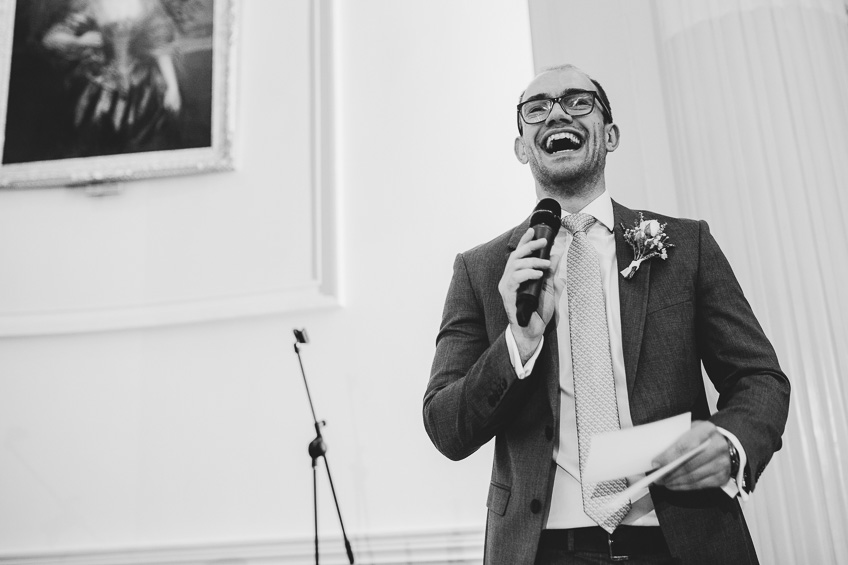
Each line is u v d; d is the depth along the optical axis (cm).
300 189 432
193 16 467
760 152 258
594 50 299
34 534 411
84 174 450
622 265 166
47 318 434
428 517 374
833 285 243
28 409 428
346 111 439
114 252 445
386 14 448
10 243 455
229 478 400
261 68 458
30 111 468
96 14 477
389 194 420
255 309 413
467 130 420
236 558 385
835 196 251
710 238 171
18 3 485
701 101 271
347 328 406
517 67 422
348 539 375
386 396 393
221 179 445
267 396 407
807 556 227
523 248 150
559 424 157
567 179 177
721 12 277
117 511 407
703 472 133
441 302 399
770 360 156
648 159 281
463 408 155
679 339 157
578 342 161
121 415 419
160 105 457
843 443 231
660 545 145
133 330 429
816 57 268
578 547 146
